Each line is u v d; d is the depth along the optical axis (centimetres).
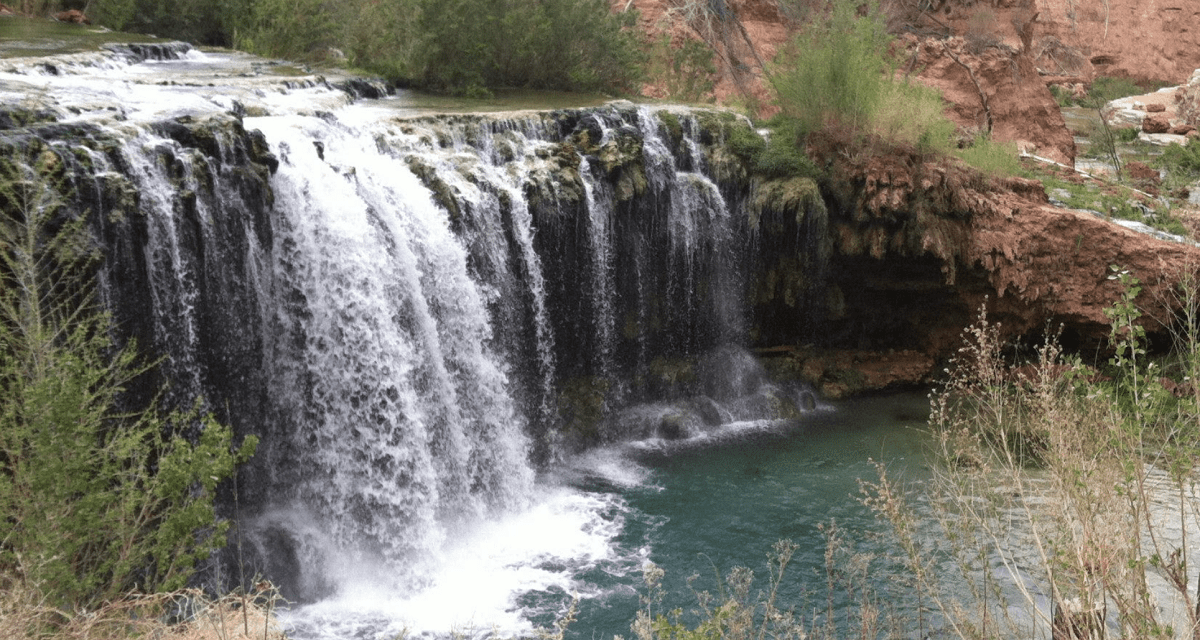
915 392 1983
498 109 1798
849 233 1895
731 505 1485
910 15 3184
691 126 1866
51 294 1041
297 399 1350
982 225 1934
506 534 1415
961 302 1988
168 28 2209
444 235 1480
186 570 779
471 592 1258
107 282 1114
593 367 1733
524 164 1625
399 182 1467
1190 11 7394
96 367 1018
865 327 2023
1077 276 1975
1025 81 3167
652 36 2677
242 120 1334
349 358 1373
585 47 2253
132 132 1191
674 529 1412
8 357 803
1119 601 627
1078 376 803
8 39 1819
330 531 1349
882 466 946
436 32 2039
